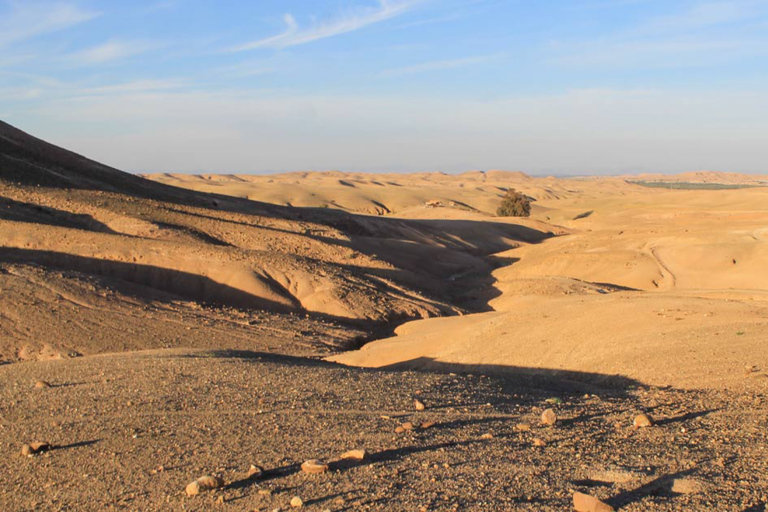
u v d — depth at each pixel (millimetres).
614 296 25234
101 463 8523
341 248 44844
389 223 69750
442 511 6238
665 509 6164
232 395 11992
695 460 7586
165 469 8109
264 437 9234
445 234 72500
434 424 9750
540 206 133500
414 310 33938
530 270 50938
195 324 26500
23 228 35094
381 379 13797
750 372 12734
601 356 16328
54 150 57250
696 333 16656
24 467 8602
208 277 33438
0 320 23688
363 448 8477
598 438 8789
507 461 7738
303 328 28031
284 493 6977
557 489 6746
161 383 13234
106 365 15922
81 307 25969
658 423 9633
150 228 41469
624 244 55250
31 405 11883
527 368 17031
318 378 13758
